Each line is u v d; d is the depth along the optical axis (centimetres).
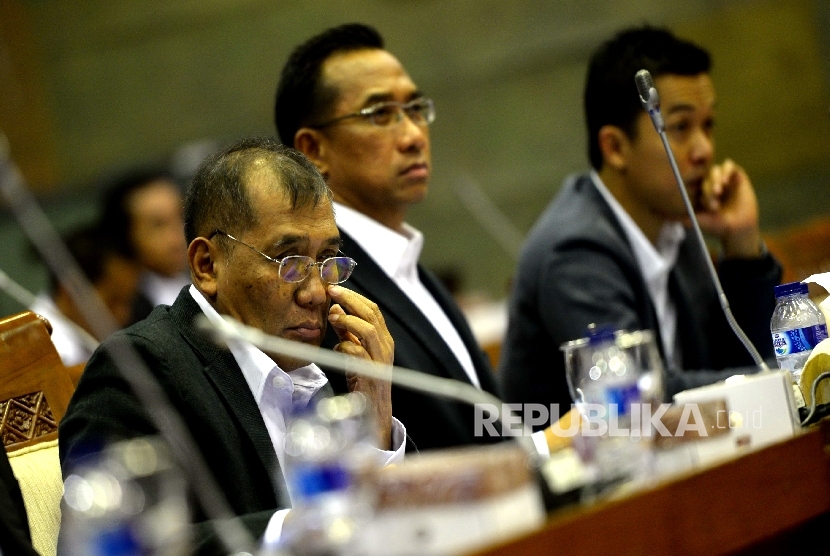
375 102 1071
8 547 623
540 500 557
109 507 515
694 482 560
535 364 1135
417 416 949
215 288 789
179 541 557
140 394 727
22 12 3053
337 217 1062
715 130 2677
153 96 3052
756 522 586
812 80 2594
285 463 780
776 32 2612
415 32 2964
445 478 492
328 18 2978
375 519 499
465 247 2953
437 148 2970
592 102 1184
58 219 2202
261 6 2992
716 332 1200
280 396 787
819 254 1502
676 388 947
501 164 2931
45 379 853
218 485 742
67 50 3066
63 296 1580
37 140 3039
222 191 784
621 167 1167
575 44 2838
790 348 827
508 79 2911
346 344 820
